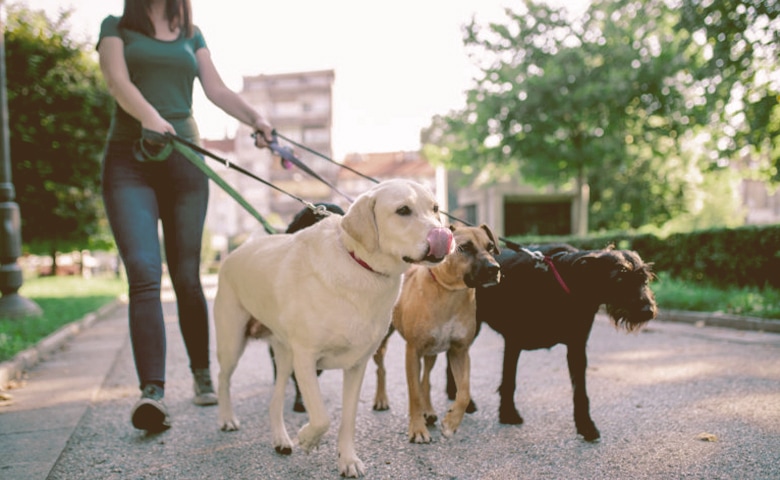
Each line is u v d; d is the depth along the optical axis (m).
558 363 5.55
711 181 23.11
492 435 3.47
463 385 3.43
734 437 3.23
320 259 2.83
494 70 17.34
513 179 25.95
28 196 14.78
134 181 3.84
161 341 3.65
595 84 15.71
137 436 3.56
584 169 17.92
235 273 3.46
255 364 6.02
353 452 2.93
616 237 11.97
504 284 3.74
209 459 3.15
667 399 4.09
